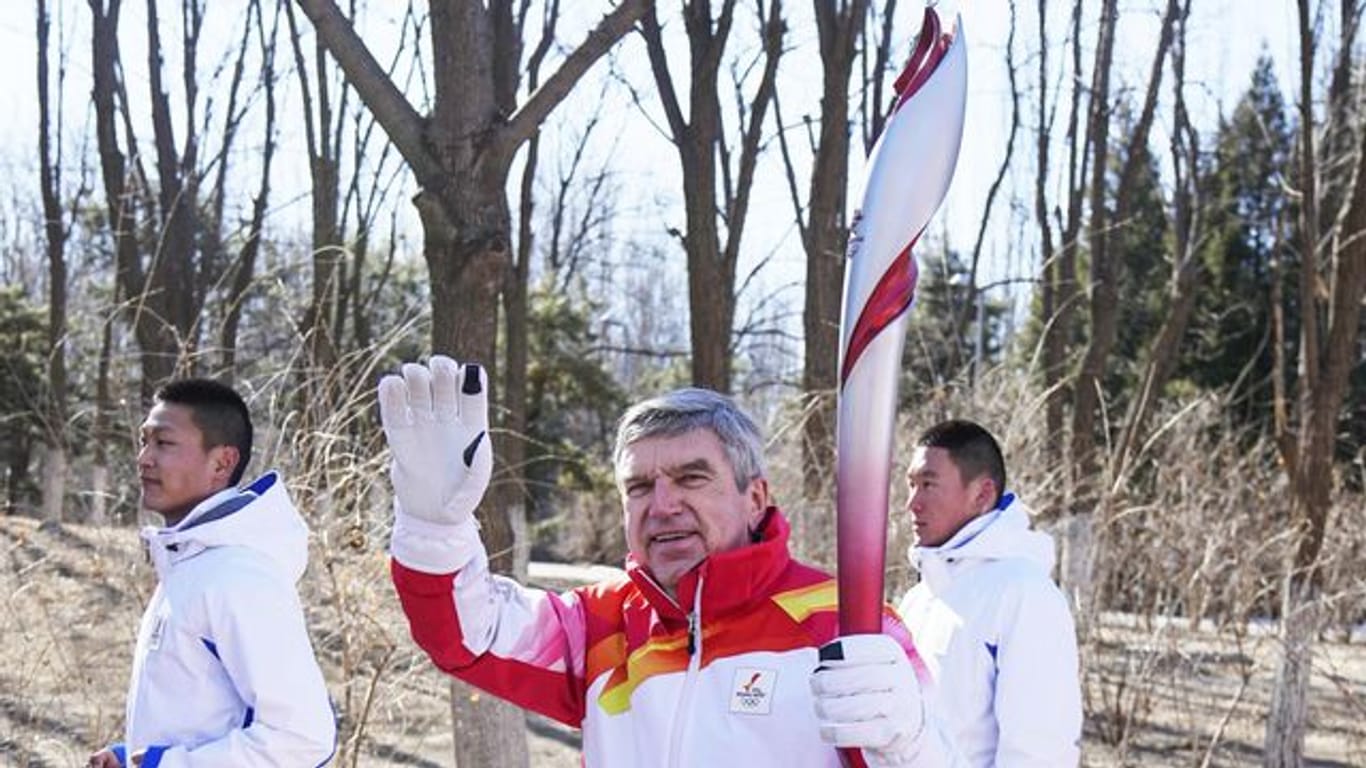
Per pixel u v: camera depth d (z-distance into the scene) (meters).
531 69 11.59
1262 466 13.04
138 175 13.56
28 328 20.44
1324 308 9.00
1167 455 10.36
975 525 3.79
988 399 9.37
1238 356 24.45
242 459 3.59
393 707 6.52
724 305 9.70
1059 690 3.52
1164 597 9.23
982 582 3.67
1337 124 11.06
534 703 2.70
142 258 14.13
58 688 6.45
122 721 6.19
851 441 2.23
